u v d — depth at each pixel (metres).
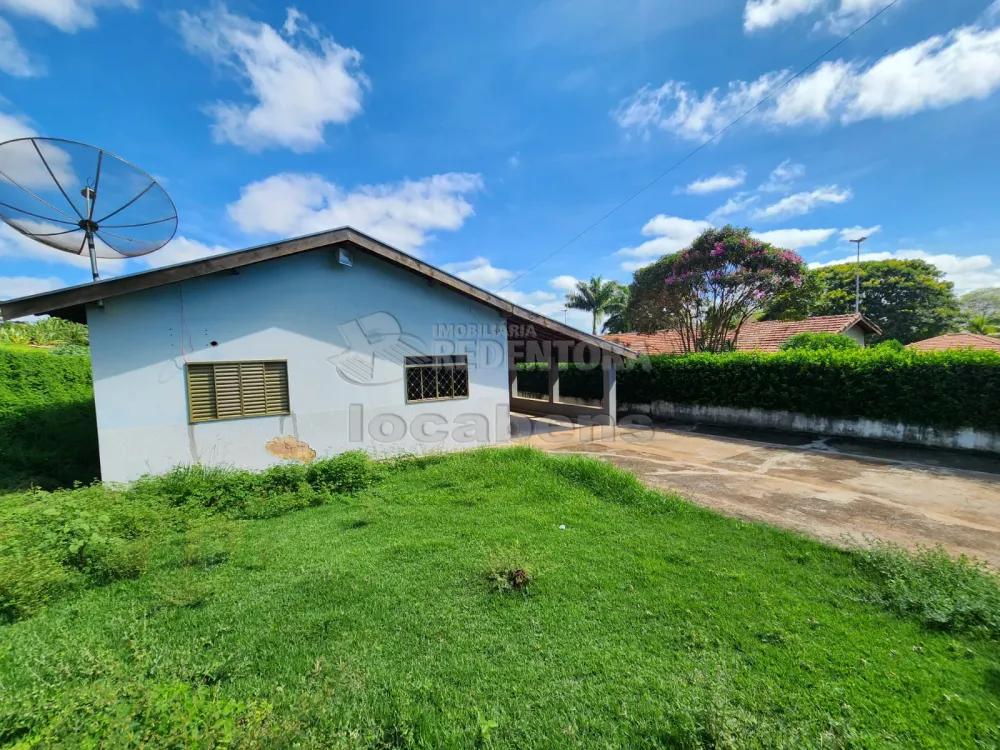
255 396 6.75
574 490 5.83
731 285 14.96
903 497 5.60
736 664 2.48
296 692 2.20
